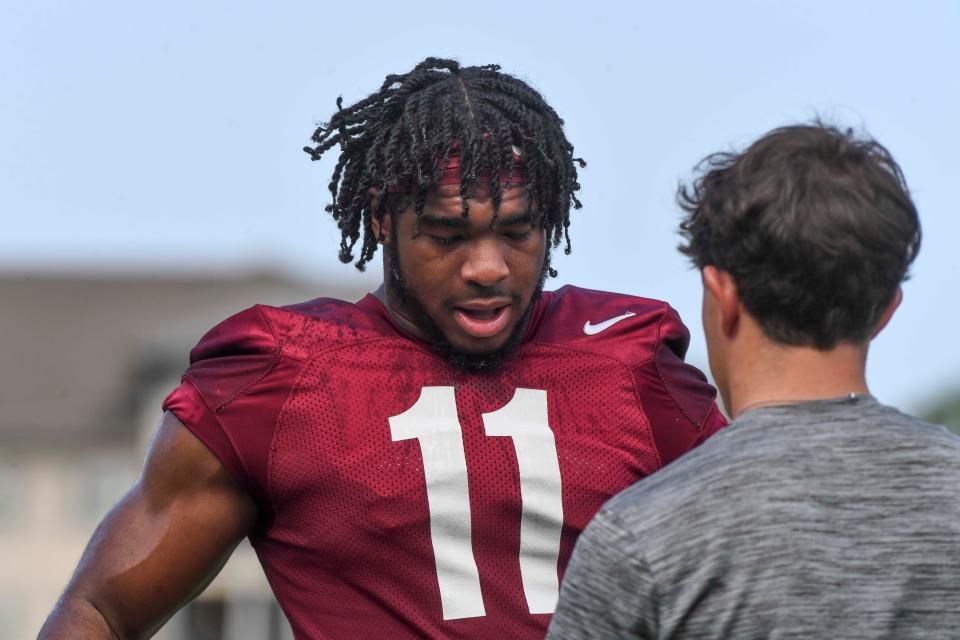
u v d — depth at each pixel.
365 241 10.19
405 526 9.45
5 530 91.81
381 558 9.46
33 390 93.31
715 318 7.47
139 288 97.19
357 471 9.46
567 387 9.97
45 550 91.75
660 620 6.89
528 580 9.60
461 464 9.56
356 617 9.50
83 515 92.25
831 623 6.74
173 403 9.65
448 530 9.52
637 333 10.27
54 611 9.46
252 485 9.57
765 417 7.11
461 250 9.43
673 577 6.86
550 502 9.64
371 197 9.99
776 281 7.07
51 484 92.19
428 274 9.50
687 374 10.35
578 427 9.85
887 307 7.23
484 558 9.57
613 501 7.21
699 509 6.92
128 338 94.31
